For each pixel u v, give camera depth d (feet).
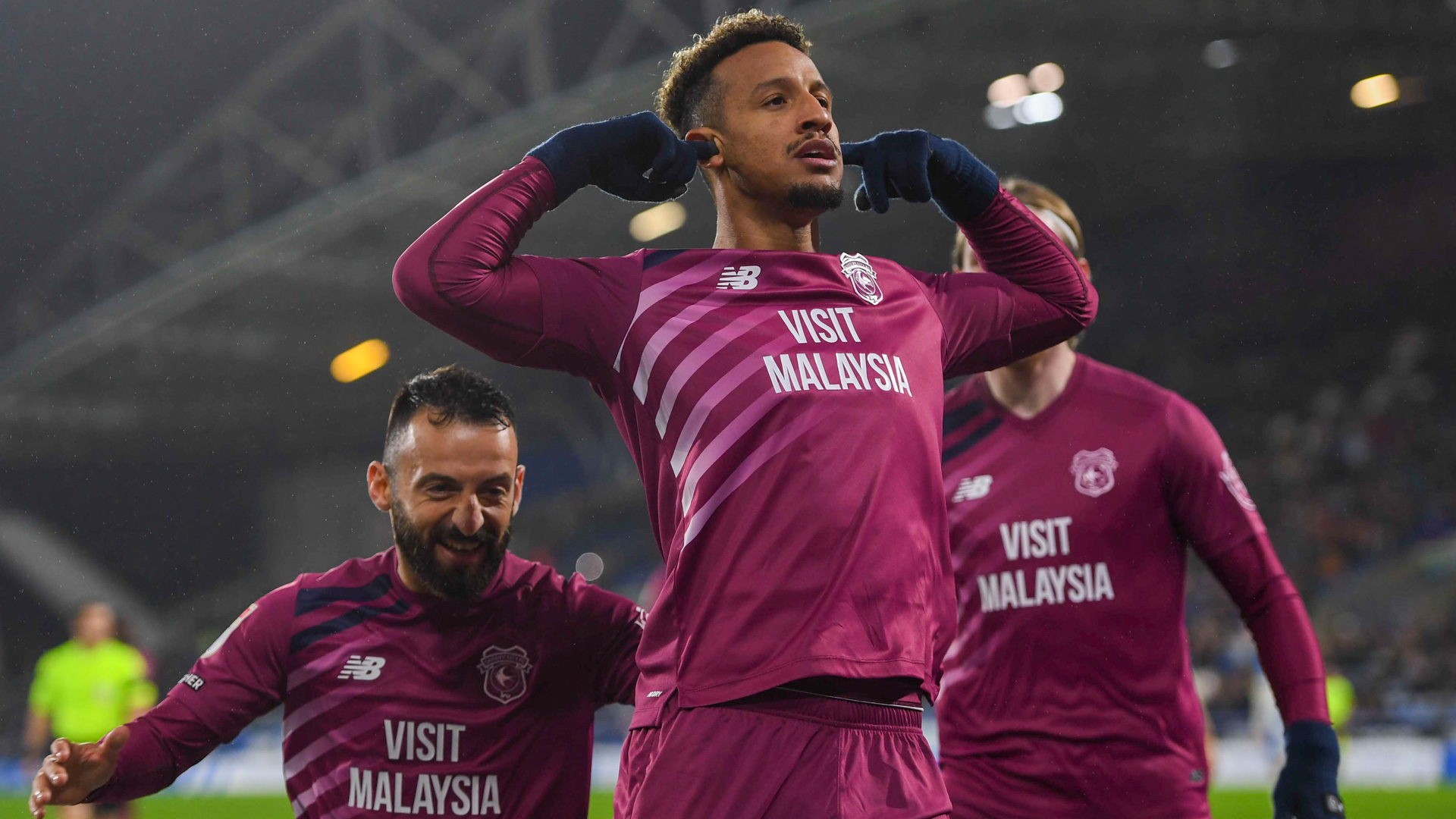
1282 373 103.40
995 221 10.03
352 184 74.84
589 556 103.86
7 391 91.40
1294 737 12.17
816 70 9.50
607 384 8.98
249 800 54.90
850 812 7.88
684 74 9.81
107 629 35.63
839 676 7.83
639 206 87.45
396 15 71.82
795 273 8.84
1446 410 94.07
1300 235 102.27
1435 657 70.59
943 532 8.73
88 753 9.87
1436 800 45.88
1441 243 96.07
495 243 8.53
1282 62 82.89
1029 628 12.71
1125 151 92.22
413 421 10.80
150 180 78.59
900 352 8.82
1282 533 91.35
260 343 95.04
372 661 11.25
